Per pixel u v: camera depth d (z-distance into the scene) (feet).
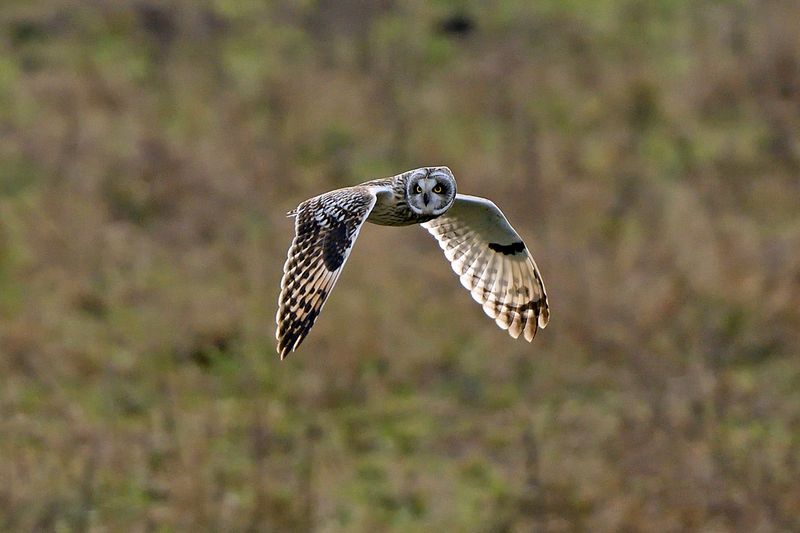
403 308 51.42
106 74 79.66
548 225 59.67
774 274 52.54
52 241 57.62
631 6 90.02
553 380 48.01
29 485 39.50
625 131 72.90
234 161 67.31
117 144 69.46
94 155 67.15
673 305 50.42
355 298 51.52
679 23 87.15
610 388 47.44
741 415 44.39
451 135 73.82
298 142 71.92
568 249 55.26
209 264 56.44
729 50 79.30
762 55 76.07
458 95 78.23
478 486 42.24
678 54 82.79
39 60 82.33
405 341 49.85
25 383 47.55
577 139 72.95
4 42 84.12
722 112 74.54
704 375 45.60
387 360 49.06
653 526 38.11
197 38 85.46
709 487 38.86
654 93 75.92
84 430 43.04
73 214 59.98
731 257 54.44
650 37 85.76
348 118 74.38
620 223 60.59
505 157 68.90
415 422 46.21
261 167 66.80
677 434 41.73
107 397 46.73
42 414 45.24
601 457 41.96
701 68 77.46
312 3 91.40
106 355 49.80
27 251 57.52
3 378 47.65
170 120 75.00
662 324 49.80
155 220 61.72
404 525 40.16
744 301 50.67
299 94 76.38
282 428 45.27
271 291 53.88
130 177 64.49
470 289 27.48
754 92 74.64
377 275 53.21
